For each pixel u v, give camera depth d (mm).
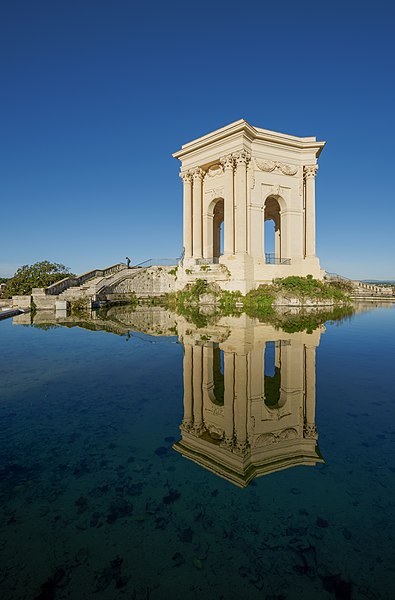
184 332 13906
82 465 3793
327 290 27641
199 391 6383
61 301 25500
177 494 3270
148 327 15750
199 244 31141
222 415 5227
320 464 3803
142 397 6074
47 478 3533
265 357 9086
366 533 2740
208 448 4184
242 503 3133
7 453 4051
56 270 39531
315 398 5949
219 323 16859
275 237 37500
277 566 2422
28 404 5719
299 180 31094
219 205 35625
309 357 9070
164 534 2740
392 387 6566
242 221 27984
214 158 30094
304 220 31453
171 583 2277
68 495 3250
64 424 4891
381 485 3402
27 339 12453
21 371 7898
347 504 3107
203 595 2184
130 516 2953
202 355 9438
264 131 29422
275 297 25422
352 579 2312
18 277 34969
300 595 2182
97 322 17969
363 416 5148
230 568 2404
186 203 32250
